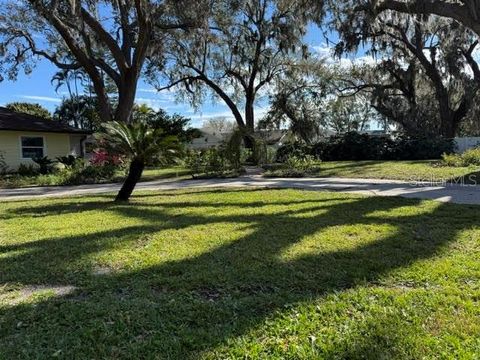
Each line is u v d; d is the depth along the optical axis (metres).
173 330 2.76
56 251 4.75
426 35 25.34
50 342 2.64
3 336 2.74
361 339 2.57
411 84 27.56
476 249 4.41
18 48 22.23
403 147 19.44
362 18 20.80
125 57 19.62
